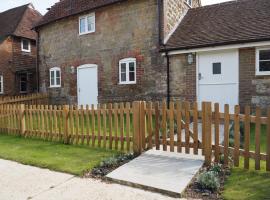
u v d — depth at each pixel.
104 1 15.08
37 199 4.45
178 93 12.64
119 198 4.38
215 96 11.75
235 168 5.41
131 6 14.05
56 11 18.27
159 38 13.04
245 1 13.99
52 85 18.28
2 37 21.56
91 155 6.73
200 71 12.05
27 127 9.43
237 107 5.37
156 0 13.16
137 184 4.80
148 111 6.59
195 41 12.09
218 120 5.63
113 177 5.12
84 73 16.36
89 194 4.56
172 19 13.84
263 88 10.68
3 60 21.19
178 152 6.28
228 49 11.27
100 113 7.50
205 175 4.78
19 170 5.88
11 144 8.38
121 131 7.09
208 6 15.16
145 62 13.64
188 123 6.07
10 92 21.64
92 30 15.86
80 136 7.99
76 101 16.83
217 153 5.68
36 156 6.83
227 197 4.20
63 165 6.01
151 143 6.62
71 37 16.94
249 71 10.94
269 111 5.02
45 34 18.58
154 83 13.36
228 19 12.92
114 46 14.83
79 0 17.31
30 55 23.19
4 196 4.60
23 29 22.50
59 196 4.52
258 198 4.13
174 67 12.72
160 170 5.39
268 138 5.07
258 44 10.45
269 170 5.11
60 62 17.69
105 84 15.33
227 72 11.45
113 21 14.81
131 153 6.64
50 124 8.70
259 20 11.81
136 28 13.91
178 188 4.52
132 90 14.17
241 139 7.84
